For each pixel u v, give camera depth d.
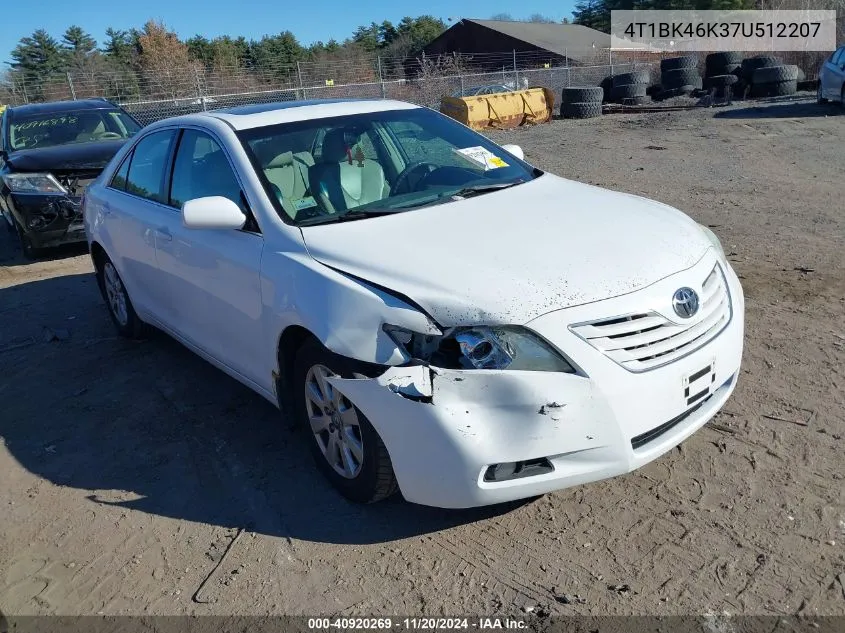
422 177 4.12
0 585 3.09
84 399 4.75
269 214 3.63
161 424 4.32
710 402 3.21
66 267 8.15
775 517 3.04
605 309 2.85
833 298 5.25
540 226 3.38
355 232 3.43
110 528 3.39
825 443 3.50
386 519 3.28
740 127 14.91
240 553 3.13
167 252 4.41
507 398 2.75
